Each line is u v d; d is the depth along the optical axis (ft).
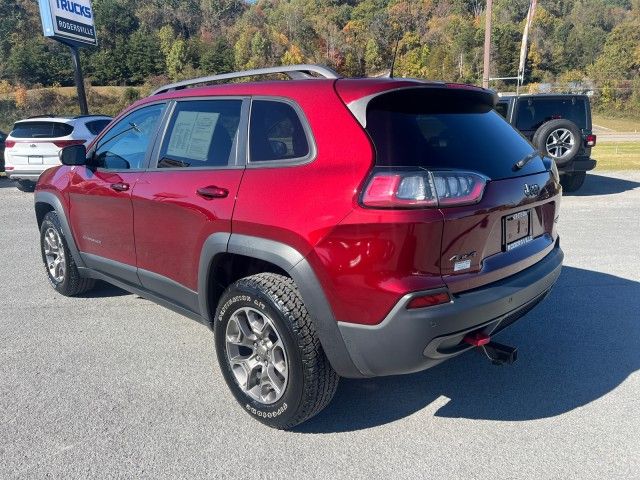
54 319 14.99
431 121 9.39
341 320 8.55
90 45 63.93
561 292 16.71
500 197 9.16
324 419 10.19
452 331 8.41
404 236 8.04
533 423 9.98
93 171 13.84
